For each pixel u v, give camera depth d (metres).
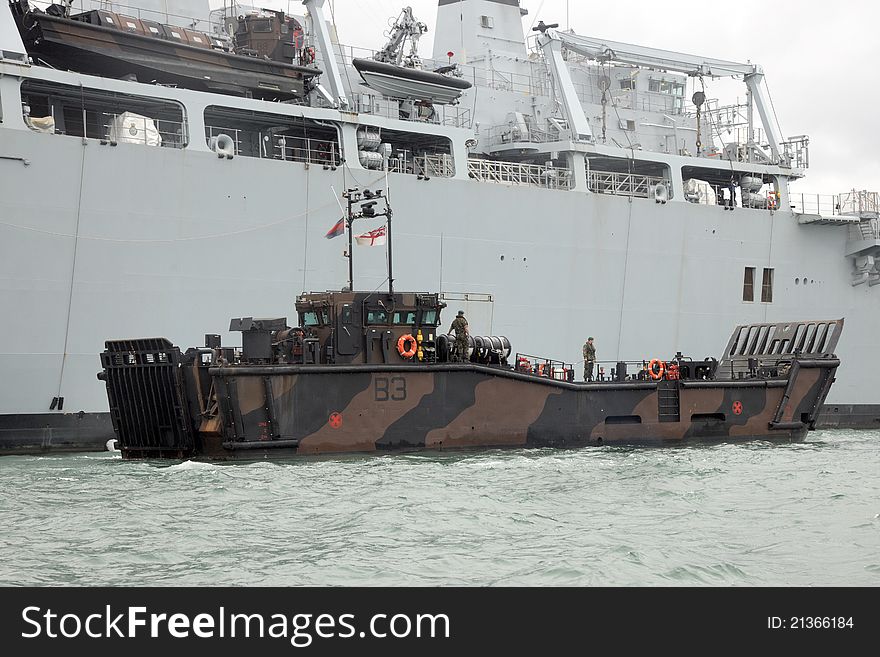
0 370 57.22
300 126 69.50
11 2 60.50
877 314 93.81
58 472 46.88
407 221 69.81
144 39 62.47
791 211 89.75
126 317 60.50
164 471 47.00
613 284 79.56
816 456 57.38
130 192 60.41
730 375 72.56
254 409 50.47
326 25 73.62
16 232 57.38
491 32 89.94
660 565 29.47
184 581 27.69
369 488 41.88
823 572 29.02
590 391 60.00
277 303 65.38
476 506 37.91
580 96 91.38
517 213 74.50
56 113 63.06
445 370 55.06
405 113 76.00
